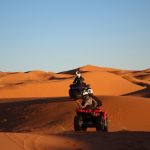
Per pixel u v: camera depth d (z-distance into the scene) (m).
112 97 33.28
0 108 35.59
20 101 38.62
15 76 136.25
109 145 11.77
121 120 29.23
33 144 11.30
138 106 31.25
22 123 30.67
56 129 27.56
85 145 11.66
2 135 12.59
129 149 11.34
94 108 18.94
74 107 31.48
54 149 10.92
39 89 90.06
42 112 31.89
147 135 13.81
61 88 93.75
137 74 156.50
